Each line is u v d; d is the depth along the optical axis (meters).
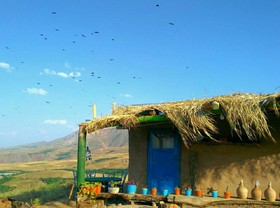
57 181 31.72
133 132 14.25
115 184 13.21
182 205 11.41
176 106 11.55
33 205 14.70
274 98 9.46
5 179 39.59
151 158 13.58
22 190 25.58
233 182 11.84
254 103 9.78
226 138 12.04
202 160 12.48
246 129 10.07
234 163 11.92
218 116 11.49
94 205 11.67
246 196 11.10
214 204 11.11
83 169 12.58
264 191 10.90
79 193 12.44
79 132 12.61
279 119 11.27
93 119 12.49
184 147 12.92
